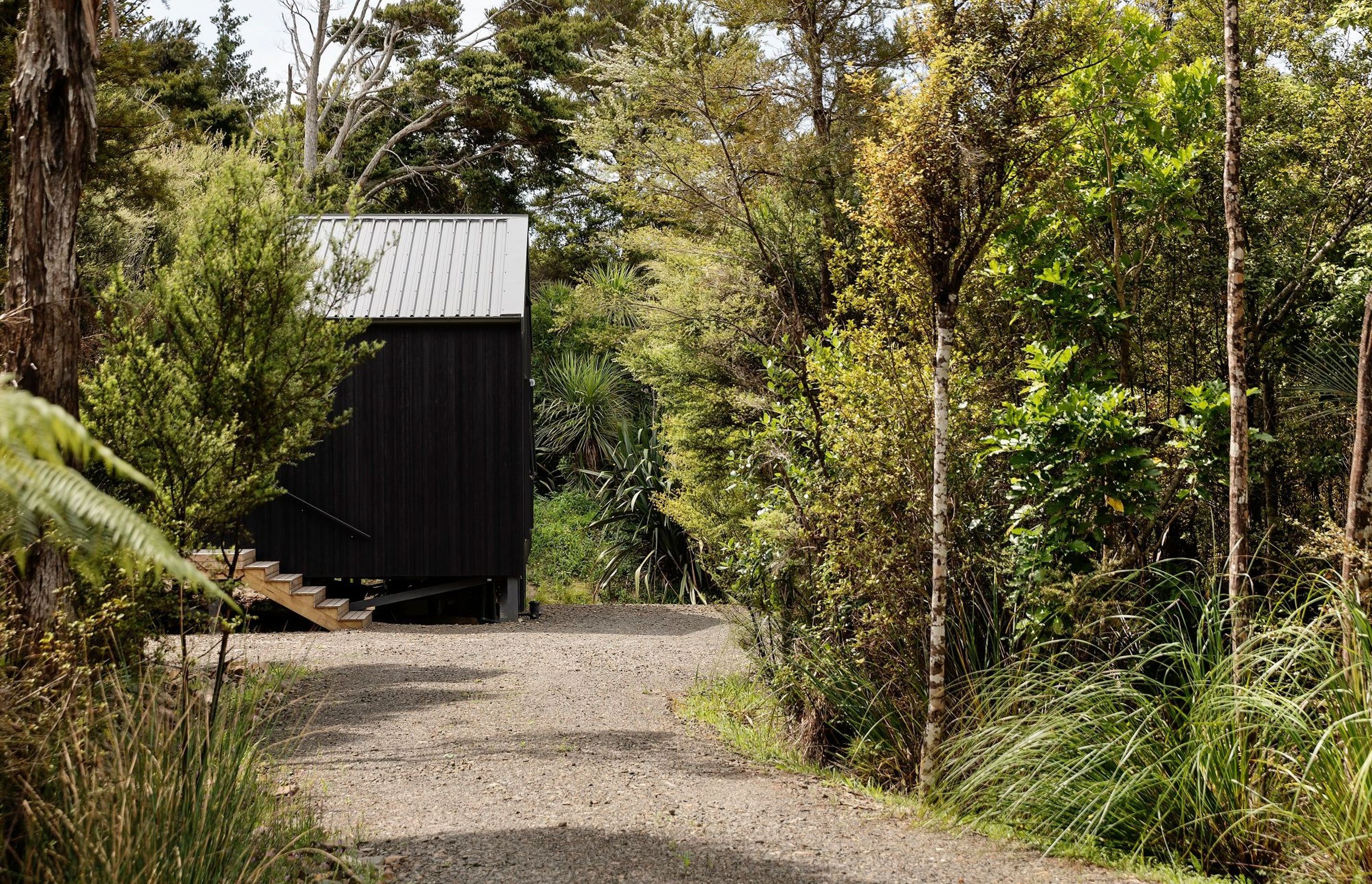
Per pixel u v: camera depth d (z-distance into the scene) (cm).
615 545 1845
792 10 1177
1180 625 637
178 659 699
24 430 162
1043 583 615
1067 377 712
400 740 689
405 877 423
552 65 2769
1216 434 625
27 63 450
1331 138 770
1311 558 662
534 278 2828
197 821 372
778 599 790
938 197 589
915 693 646
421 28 2808
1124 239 772
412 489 1308
